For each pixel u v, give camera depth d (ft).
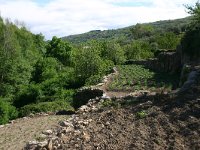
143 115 43.50
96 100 69.10
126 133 39.04
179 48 139.95
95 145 35.96
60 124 47.85
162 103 47.75
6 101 152.05
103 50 197.16
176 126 39.99
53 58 221.66
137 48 233.55
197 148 34.88
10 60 188.65
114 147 35.47
